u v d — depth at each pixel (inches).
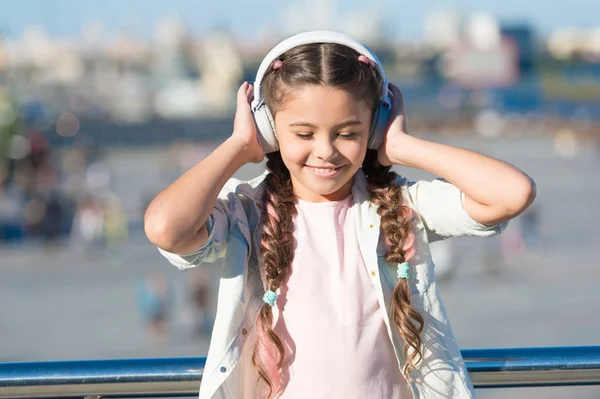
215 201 82.8
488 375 90.0
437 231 88.3
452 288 1120.8
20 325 948.0
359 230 86.9
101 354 805.2
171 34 6697.8
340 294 85.0
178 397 90.5
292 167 84.1
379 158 88.5
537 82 5930.1
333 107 80.4
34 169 2245.3
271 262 84.8
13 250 1560.0
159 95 5871.1
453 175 83.4
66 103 5767.7
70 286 1197.7
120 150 4643.2
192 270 901.2
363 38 6525.6
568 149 4227.4
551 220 1840.6
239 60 5885.8
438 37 7706.7
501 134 5556.1
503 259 1322.6
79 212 1562.5
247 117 86.4
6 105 2458.2
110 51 6599.4
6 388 88.9
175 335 887.7
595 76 5925.2
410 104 5935.0
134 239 1633.9
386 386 84.3
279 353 84.6
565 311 941.2
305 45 82.6
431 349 84.7
